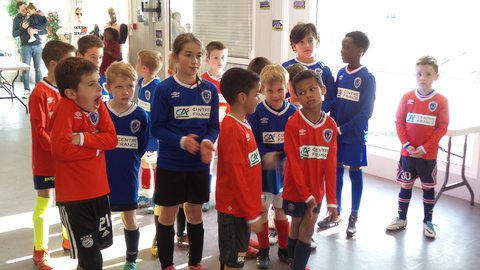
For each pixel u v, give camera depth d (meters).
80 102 2.19
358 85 3.30
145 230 3.40
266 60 3.17
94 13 9.53
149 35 6.35
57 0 10.82
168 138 2.48
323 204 3.93
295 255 2.60
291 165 2.50
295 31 3.40
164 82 2.56
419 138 3.37
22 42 8.74
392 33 4.67
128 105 2.64
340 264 2.94
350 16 4.95
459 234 3.41
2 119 7.10
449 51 4.29
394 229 3.46
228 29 5.42
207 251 3.11
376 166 4.71
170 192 2.57
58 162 2.18
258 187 2.37
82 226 2.21
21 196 4.05
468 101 4.21
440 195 3.97
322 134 2.51
